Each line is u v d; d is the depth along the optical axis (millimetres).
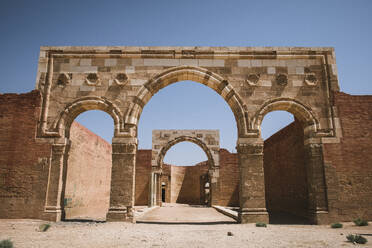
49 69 15492
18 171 14234
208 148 33094
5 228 11047
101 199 25344
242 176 14359
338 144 14750
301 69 15766
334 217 13891
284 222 14844
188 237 9672
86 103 15125
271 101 15289
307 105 15219
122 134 14641
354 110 15156
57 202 13969
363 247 7809
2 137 14547
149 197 31922
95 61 15688
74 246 7742
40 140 14562
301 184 17375
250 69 15734
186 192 43594
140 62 15727
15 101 14992
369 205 14109
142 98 15234
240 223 14055
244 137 14805
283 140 20906
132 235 9906
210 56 15797
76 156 18594
